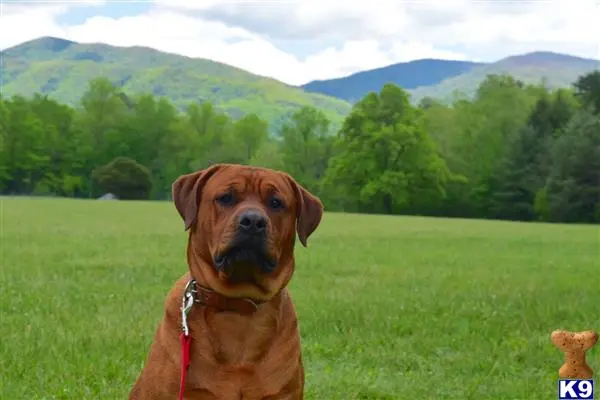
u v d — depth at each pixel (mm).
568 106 80750
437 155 82188
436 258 21453
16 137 97500
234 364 4699
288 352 4863
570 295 13477
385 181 79375
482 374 8078
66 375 7441
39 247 21750
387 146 80312
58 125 102250
